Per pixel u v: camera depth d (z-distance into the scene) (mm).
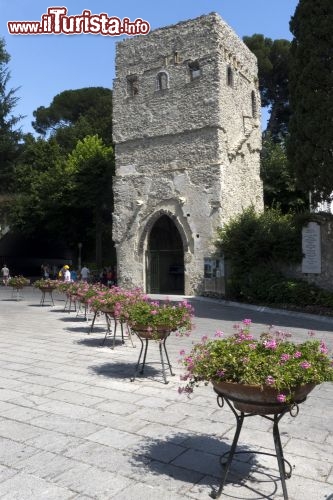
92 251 40219
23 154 42031
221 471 4230
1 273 39812
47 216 36438
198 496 3777
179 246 27375
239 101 25047
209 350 4125
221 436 5078
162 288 26266
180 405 6113
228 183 23312
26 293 26641
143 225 24703
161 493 3811
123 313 7457
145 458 4469
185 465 4332
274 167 28406
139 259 24719
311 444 4934
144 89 25000
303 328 13680
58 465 4293
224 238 21188
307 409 6180
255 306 18453
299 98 16875
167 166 24125
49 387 6871
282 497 3797
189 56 23609
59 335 11602
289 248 19000
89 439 4918
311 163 16656
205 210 22828
